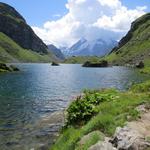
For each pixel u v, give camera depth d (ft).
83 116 66.69
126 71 480.23
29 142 76.84
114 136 46.42
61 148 56.95
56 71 533.14
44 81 298.56
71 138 56.54
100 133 49.57
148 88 89.71
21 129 91.09
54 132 84.28
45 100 161.79
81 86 248.93
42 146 72.69
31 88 226.58
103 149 42.98
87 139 49.75
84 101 73.15
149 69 436.76
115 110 60.03
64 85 258.98
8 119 107.55
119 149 42.45
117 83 264.52
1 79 301.43
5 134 85.46
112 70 538.47
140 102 64.75
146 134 45.73
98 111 66.28
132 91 90.99
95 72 479.41
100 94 79.41
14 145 74.59
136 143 42.11
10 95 179.52
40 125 93.81
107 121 53.93
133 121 52.39
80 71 529.04
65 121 73.31
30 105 142.72
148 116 55.57
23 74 403.75
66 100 162.71
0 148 72.23
